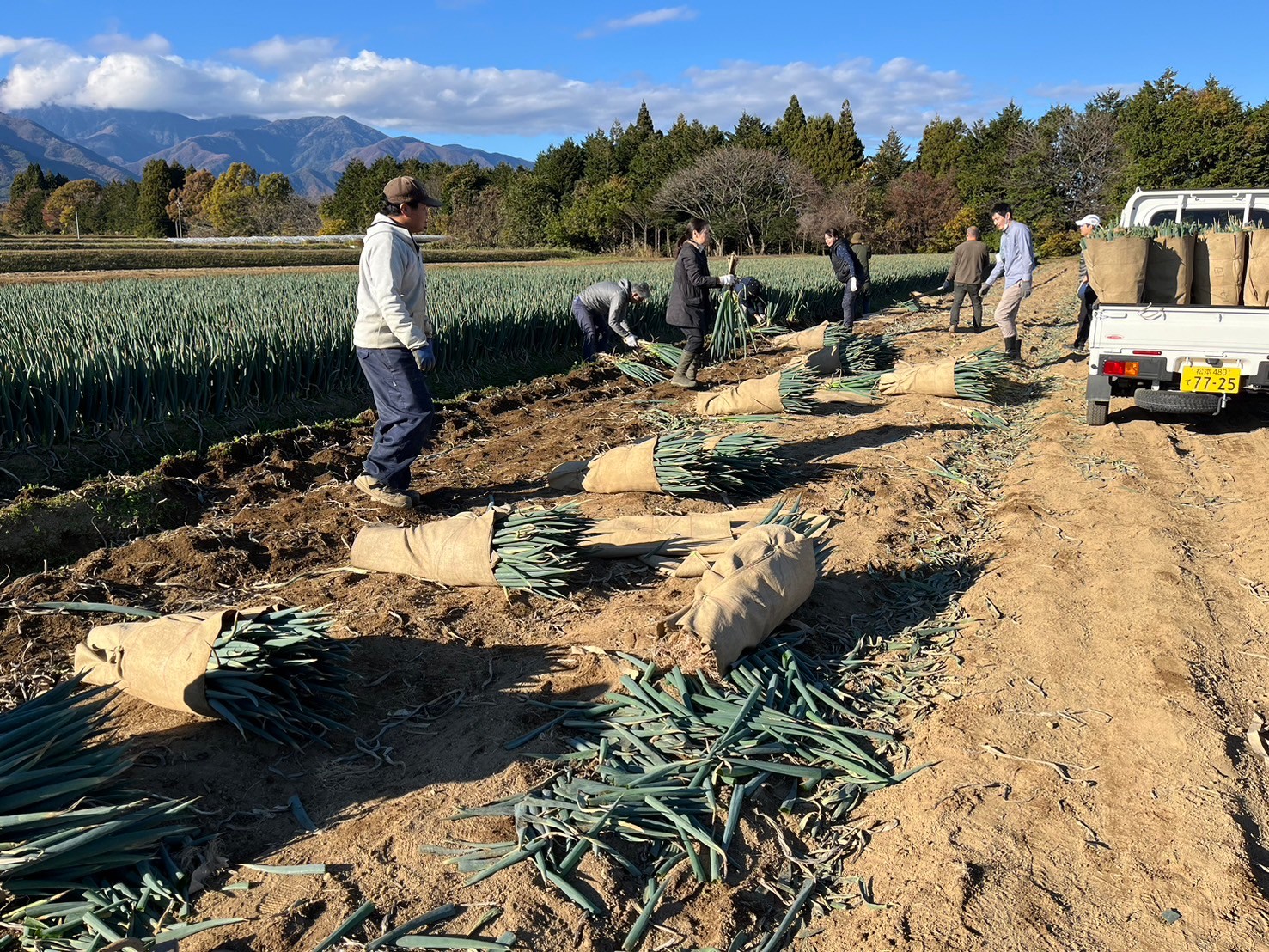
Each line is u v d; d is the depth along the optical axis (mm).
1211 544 5227
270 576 4809
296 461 6715
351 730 3312
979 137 70812
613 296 11023
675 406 9469
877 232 59719
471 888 2508
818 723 3311
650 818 2814
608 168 65500
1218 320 7344
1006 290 11477
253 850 2691
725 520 4984
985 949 2324
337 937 2320
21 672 3697
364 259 5406
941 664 3861
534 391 9992
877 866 2676
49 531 5043
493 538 4512
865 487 6281
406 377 5598
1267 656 3967
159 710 3426
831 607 4387
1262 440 7660
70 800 2559
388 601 4379
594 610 4312
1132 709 3477
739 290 14039
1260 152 43906
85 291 12734
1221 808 2889
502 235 60812
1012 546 5191
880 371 10836
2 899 2332
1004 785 3010
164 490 5699
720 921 2449
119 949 2207
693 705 3422
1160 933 2396
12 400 6074
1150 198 9531
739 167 54906
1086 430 7984
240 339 7914
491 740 3264
